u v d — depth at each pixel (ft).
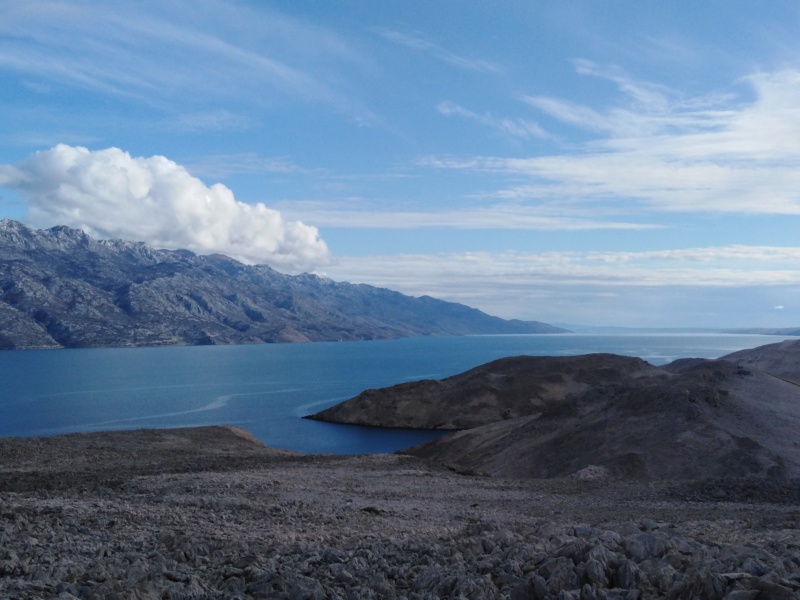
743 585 27.09
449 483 122.21
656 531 46.80
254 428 405.59
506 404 414.82
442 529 66.80
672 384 214.90
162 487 104.78
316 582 33.24
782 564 31.81
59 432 382.01
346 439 365.61
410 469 144.66
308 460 161.99
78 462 159.94
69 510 66.13
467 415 410.72
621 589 29.27
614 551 35.78
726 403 201.05
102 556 40.32
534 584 30.42
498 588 32.71
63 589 30.37
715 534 54.90
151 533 54.49
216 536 53.42
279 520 70.74
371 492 108.27
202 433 233.76
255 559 39.50
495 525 54.90
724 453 167.63
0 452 169.58
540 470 189.37
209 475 123.13
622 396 217.36
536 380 442.09
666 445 175.22
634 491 111.75
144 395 606.14
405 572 37.55
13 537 45.83
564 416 229.86
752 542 44.62
